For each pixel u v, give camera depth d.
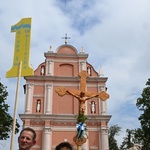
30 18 12.43
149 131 30.31
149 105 30.94
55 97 29.67
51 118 28.11
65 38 33.78
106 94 15.84
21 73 11.27
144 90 31.97
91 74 31.64
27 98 29.17
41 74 30.97
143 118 30.89
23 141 4.73
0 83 28.75
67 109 29.16
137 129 31.84
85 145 27.16
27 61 11.50
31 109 28.81
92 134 28.06
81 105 15.16
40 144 27.20
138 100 31.91
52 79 30.34
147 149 30.75
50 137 27.47
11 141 10.06
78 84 30.47
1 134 28.08
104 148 27.27
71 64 31.62
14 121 10.33
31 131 4.89
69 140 27.59
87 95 15.55
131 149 27.55
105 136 27.81
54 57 31.72
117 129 47.47
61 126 28.11
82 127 14.35
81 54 31.92
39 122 28.08
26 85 29.92
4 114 28.14
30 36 12.08
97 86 30.64
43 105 29.19
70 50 32.41
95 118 28.55
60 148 5.50
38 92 29.78
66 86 30.33
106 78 30.83
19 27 12.34
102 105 29.41
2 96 28.39
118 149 45.53
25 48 11.80
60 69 31.36
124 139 40.69
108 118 28.59
